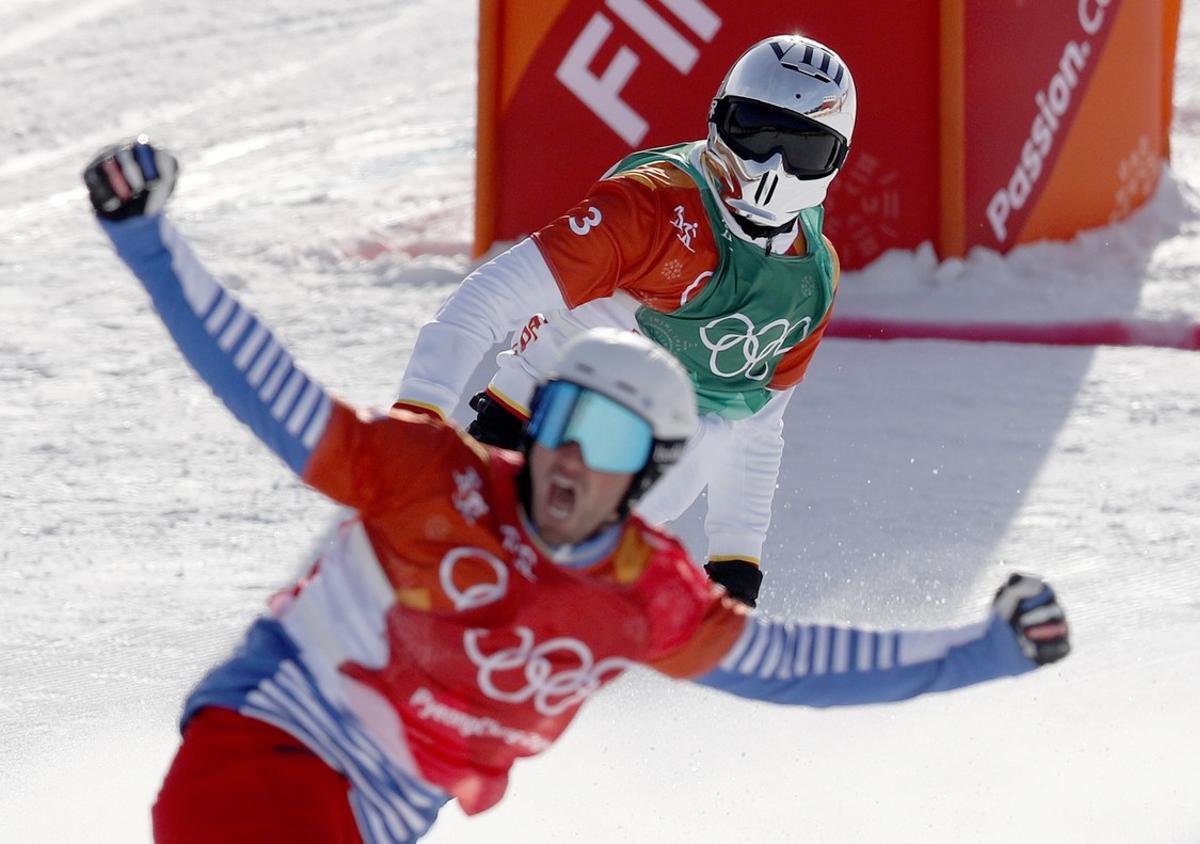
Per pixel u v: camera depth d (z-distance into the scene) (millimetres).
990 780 13328
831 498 20781
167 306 8023
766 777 13617
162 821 8508
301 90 51406
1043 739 13961
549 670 8477
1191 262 31078
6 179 43688
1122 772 13258
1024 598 8773
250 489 21938
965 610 17297
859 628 9016
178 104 50875
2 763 14352
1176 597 17172
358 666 8523
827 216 29859
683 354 13945
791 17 28703
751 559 14922
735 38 28703
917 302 28750
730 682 9023
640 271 13492
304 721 8641
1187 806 12633
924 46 28969
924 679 8953
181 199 39062
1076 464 21750
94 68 55906
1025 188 30641
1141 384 24906
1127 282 30000
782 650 8930
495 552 8250
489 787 9117
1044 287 29453
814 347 14586
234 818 8328
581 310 13945
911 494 20859
